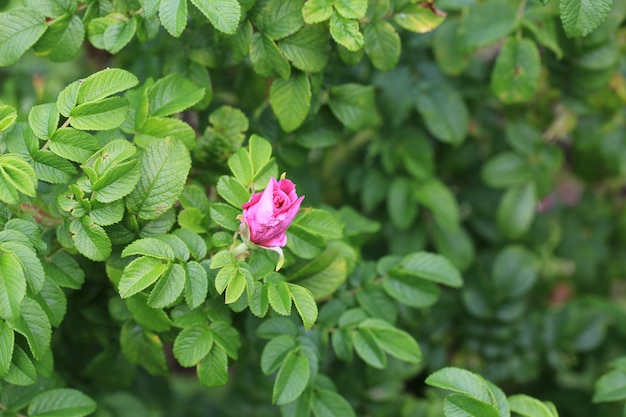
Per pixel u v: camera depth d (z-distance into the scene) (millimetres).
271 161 777
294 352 780
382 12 812
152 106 789
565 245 1075
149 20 797
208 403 1050
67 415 777
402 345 792
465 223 1038
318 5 777
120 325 835
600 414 1028
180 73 832
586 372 1046
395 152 959
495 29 887
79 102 748
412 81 946
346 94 846
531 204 976
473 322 985
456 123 943
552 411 771
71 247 759
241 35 794
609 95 974
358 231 860
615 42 896
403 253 977
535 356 994
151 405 969
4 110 745
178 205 807
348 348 804
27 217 748
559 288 1098
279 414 958
